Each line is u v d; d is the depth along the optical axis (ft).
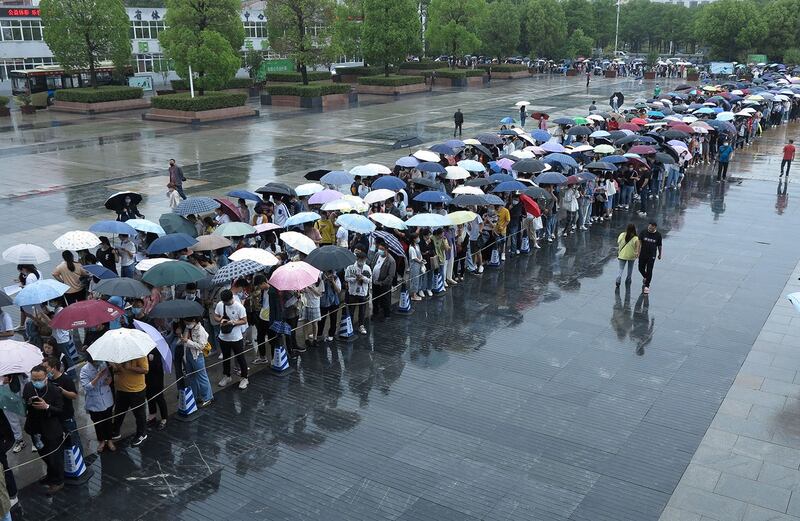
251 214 70.49
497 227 59.93
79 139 124.57
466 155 84.07
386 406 37.40
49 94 173.68
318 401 37.96
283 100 174.81
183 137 126.72
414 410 36.99
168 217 50.11
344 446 33.68
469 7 225.97
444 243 53.01
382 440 34.19
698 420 35.96
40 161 104.42
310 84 182.29
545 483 30.78
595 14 346.74
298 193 59.21
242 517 28.63
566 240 68.64
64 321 31.99
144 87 195.93
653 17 363.15
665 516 28.60
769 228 71.72
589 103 176.14
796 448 33.40
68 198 82.07
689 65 268.00
